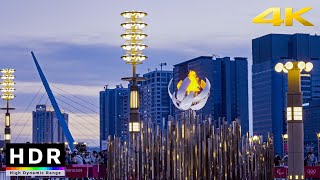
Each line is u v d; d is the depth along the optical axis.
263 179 35.59
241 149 34.91
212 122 34.50
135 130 68.00
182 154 34.06
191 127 34.09
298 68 39.62
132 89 69.12
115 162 38.28
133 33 70.62
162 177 34.75
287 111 39.97
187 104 45.28
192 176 33.78
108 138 39.38
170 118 35.06
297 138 39.59
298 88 39.72
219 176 33.88
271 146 36.44
